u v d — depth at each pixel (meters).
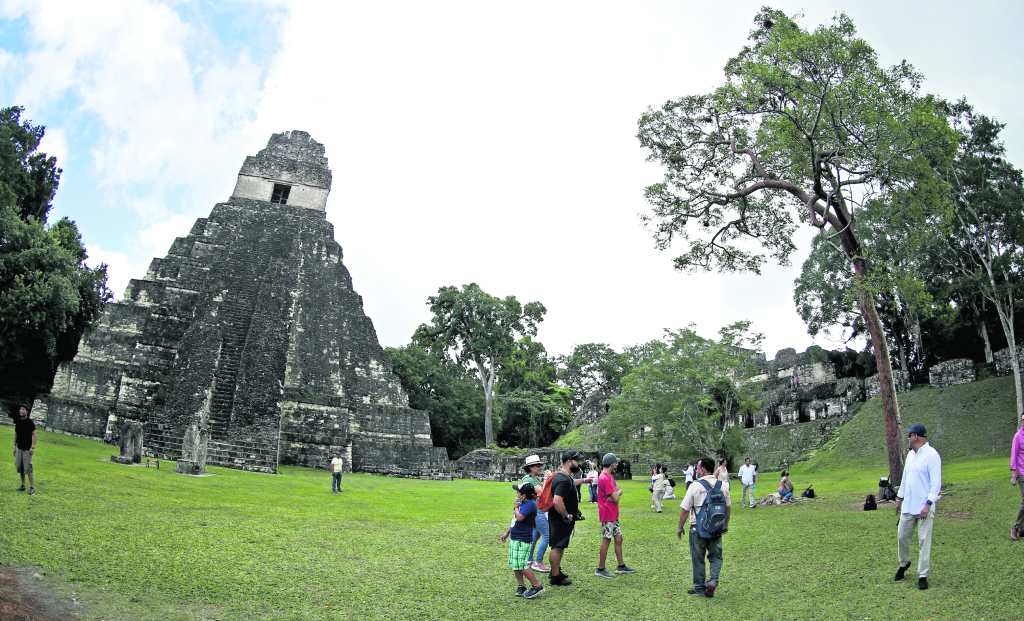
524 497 8.55
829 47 16.69
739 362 34.91
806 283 42.19
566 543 8.96
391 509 17.69
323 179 39.91
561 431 59.84
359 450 32.16
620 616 7.50
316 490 21.17
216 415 28.05
